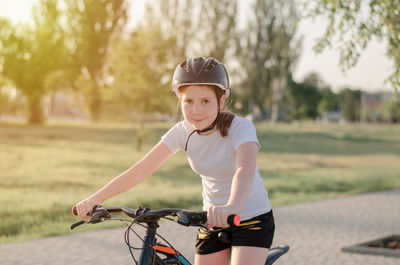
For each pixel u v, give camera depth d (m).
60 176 14.27
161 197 10.73
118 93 22.67
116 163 18.27
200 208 9.89
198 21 44.31
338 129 57.34
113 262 5.86
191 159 2.74
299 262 6.03
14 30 49.41
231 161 2.65
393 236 7.27
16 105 61.22
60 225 7.91
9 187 11.89
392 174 18.17
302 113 94.44
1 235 7.34
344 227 8.28
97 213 2.47
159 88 22.64
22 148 23.34
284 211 9.92
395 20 6.47
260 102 58.41
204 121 2.52
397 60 6.62
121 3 47.19
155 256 2.50
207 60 2.46
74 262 5.84
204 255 2.80
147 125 29.53
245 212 2.66
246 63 55.44
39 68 48.81
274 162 22.03
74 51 48.31
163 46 22.88
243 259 2.60
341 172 18.53
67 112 80.44
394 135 50.66
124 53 22.67
